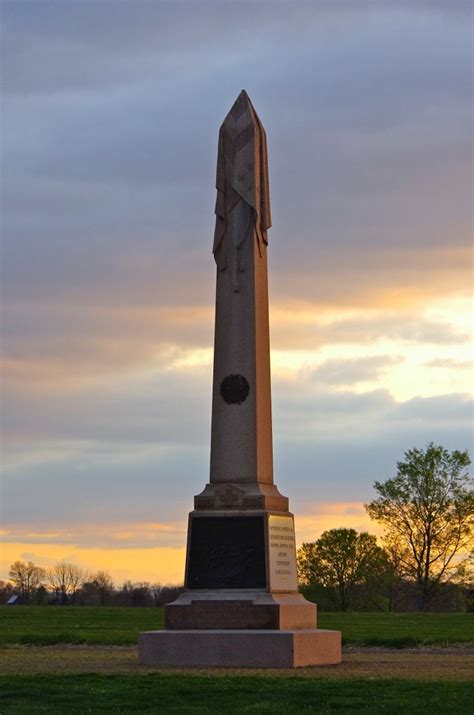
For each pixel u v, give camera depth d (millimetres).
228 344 38719
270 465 38531
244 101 40562
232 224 39500
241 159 39781
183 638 35156
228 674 31703
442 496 100438
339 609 112250
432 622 59312
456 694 26891
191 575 36812
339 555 110250
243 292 38938
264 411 38500
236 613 35750
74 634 47625
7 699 26359
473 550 101062
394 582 106312
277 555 36844
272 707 24922
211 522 37031
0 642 45156
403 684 28719
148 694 26719
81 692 27156
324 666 35031
